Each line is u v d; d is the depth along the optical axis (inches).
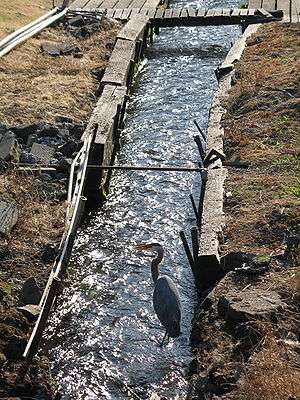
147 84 847.7
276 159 564.7
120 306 459.5
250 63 777.6
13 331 399.9
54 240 493.0
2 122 635.5
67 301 462.0
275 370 331.9
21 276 457.1
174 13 1008.2
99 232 545.6
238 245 457.1
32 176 554.3
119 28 945.5
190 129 721.0
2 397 371.9
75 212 509.0
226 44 995.3
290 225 464.4
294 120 626.2
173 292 377.4
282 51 801.6
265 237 459.8
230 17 978.1
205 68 895.7
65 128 639.8
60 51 837.8
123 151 676.7
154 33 1041.5
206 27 1070.4
